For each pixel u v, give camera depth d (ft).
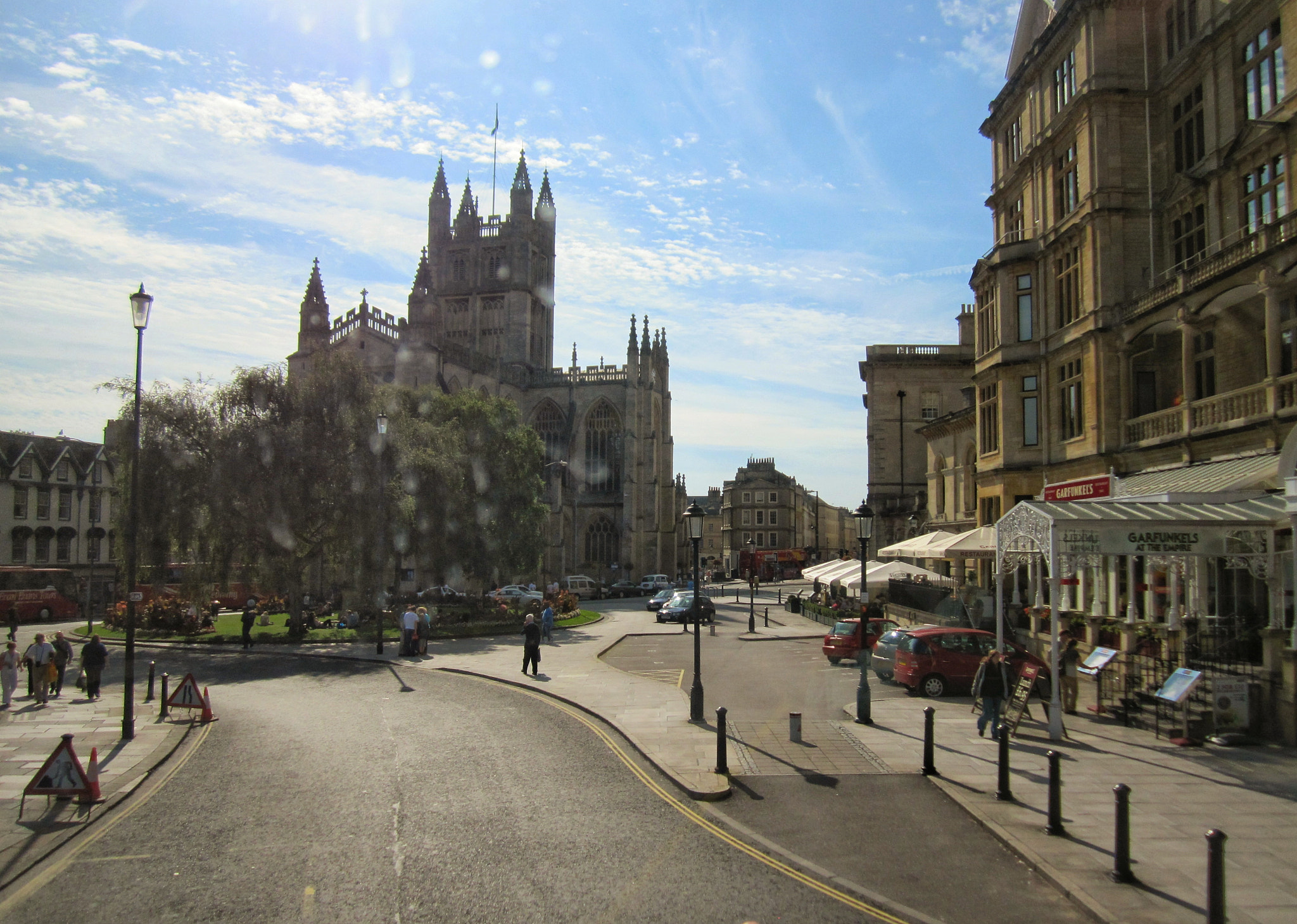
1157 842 35.58
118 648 126.41
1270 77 71.00
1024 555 80.43
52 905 30.45
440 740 58.39
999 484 104.27
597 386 320.70
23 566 213.87
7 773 49.83
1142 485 72.69
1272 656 54.70
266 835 38.04
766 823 39.42
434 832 38.19
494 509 177.17
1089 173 88.89
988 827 38.19
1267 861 33.19
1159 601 74.23
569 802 42.93
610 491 317.42
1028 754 51.65
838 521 617.21
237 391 130.00
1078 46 92.32
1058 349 95.91
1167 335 85.35
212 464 124.47
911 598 138.72
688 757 51.52
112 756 54.03
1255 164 71.92
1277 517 55.06
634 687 81.05
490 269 352.28
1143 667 63.67
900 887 31.83
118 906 30.27
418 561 165.78
